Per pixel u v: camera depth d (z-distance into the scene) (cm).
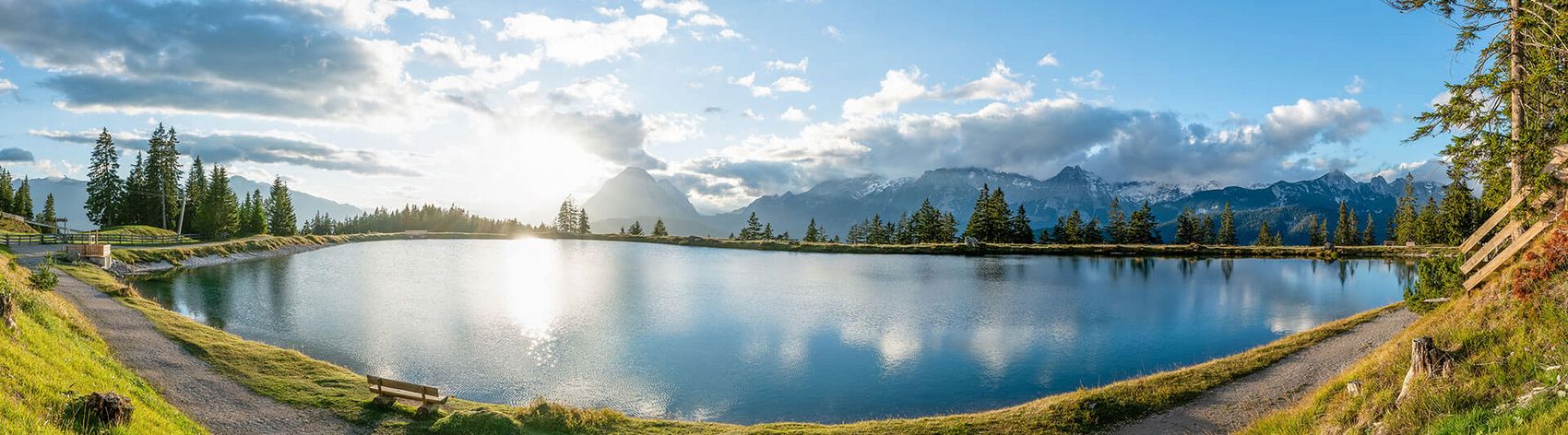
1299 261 11019
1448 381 1417
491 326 4575
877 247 12762
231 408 2312
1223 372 2753
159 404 2012
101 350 2652
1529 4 2723
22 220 9644
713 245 14412
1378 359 1881
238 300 5309
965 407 3002
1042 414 2359
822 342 4269
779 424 2430
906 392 3228
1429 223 13288
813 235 17462
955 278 8162
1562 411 1062
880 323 4966
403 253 11412
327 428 2191
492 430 2128
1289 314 5372
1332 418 1653
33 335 1962
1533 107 2762
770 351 3994
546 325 4669
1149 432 2191
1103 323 4953
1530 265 1748
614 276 8044
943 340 4347
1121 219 16100
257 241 9875
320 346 3831
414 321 4703
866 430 2302
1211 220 16612
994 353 3988
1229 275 8688
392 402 2409
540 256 11125
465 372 3381
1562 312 1469
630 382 3306
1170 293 6725
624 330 4559
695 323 4853
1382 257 11419
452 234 16500
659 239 15712
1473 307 2019
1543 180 2325
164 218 10881
